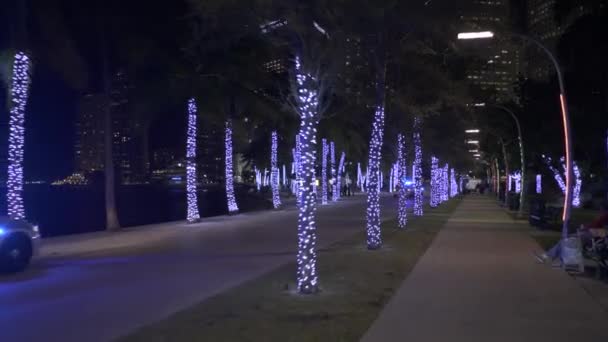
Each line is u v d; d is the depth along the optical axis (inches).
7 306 396.5
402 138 1042.7
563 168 1849.2
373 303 396.8
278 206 1689.2
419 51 720.3
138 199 2069.4
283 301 398.9
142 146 1797.5
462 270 549.3
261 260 621.9
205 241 822.5
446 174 2429.9
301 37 438.3
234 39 526.6
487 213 1531.7
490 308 387.2
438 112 1014.4
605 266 491.8
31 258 563.8
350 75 643.5
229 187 1413.6
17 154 748.6
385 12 609.9
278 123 1503.4
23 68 744.3
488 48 815.1
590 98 1153.4
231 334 313.7
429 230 984.3
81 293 443.2
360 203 2087.8
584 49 914.7
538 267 568.4
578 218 1282.0
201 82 1105.4
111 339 311.0
